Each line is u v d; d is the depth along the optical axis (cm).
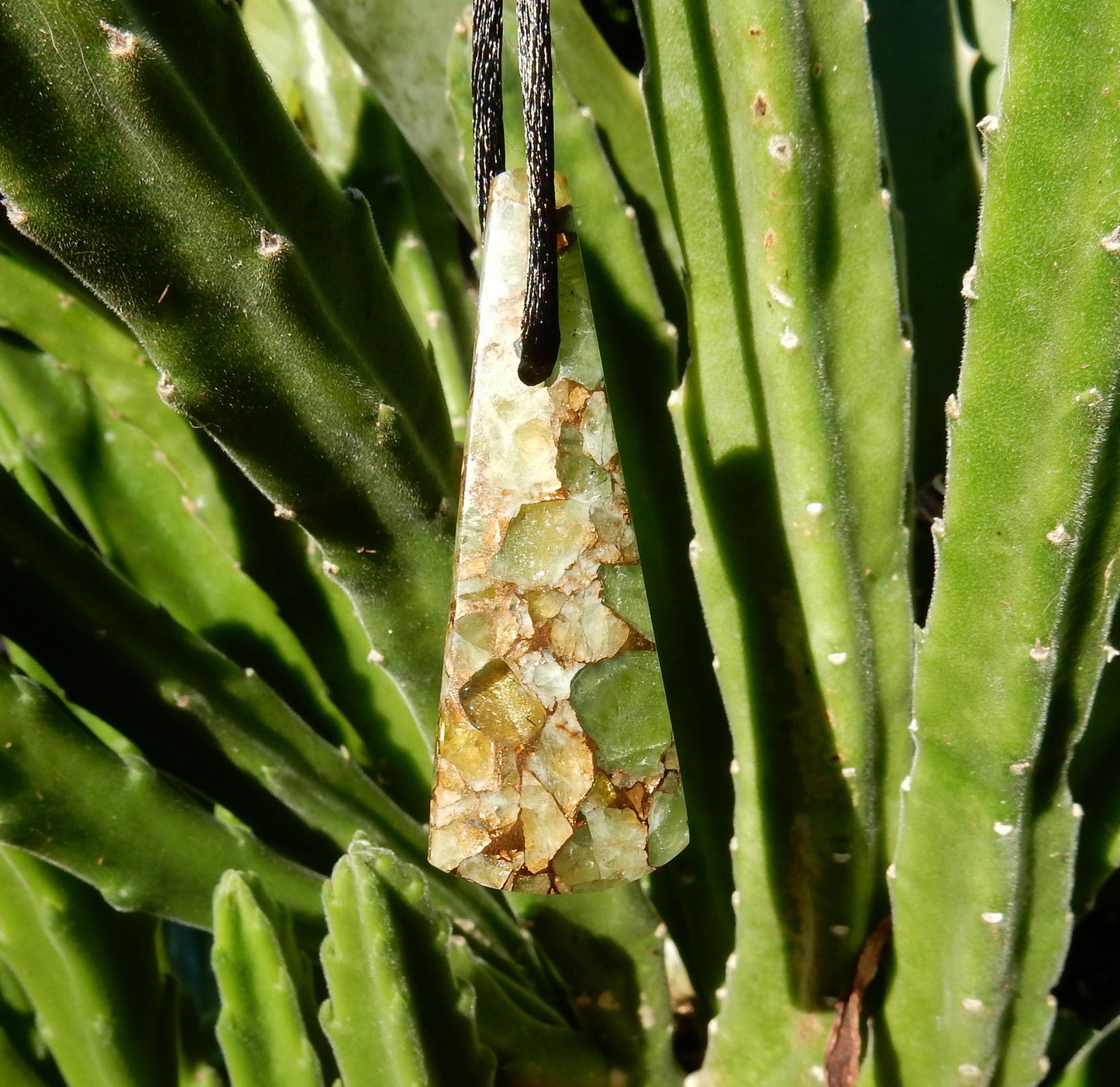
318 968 13
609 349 13
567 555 10
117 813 12
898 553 11
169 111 9
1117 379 9
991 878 11
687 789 14
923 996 12
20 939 13
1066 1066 13
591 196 12
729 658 12
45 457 16
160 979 13
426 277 16
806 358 11
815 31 10
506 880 10
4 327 15
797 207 10
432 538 11
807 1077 13
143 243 9
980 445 9
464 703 10
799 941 12
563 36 14
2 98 8
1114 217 9
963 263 16
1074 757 13
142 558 16
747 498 11
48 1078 14
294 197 10
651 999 13
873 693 12
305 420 10
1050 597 9
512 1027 13
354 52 14
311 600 15
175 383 10
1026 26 8
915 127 16
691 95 11
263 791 13
